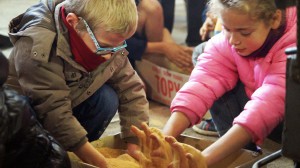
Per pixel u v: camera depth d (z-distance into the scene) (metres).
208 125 2.14
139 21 2.37
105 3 1.42
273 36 1.51
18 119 1.14
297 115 1.05
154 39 2.40
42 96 1.47
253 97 1.51
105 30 1.42
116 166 1.52
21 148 1.18
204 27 2.37
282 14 1.50
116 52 1.59
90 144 1.54
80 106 1.72
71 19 1.44
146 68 2.44
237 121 1.47
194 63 2.12
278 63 1.51
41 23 1.48
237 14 1.43
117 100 1.76
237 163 1.58
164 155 1.37
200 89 1.63
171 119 1.59
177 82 2.31
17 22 1.56
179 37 2.53
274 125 1.48
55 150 1.26
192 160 1.33
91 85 1.61
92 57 1.50
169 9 2.45
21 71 1.47
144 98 1.77
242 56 1.61
